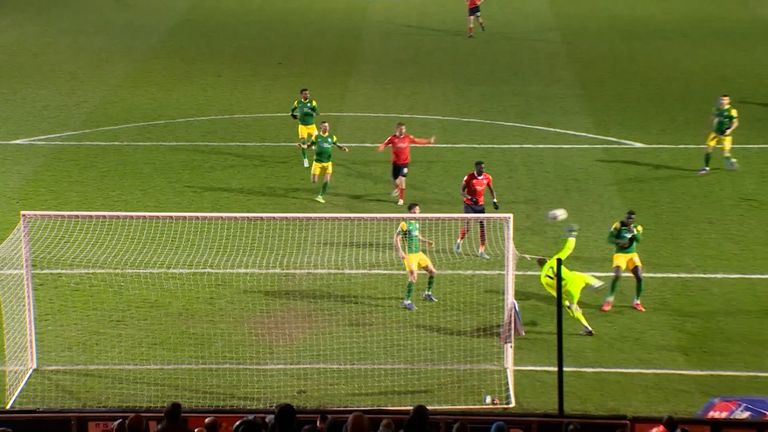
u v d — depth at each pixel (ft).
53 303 61.11
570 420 43.01
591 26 124.88
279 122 94.79
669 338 58.34
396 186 77.05
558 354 46.52
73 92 102.47
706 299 62.80
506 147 88.89
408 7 132.67
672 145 89.04
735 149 87.97
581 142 89.86
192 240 69.87
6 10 130.93
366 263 66.80
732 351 56.95
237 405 51.78
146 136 90.84
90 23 125.70
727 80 106.52
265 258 67.46
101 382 53.72
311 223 72.95
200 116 96.12
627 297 63.16
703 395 52.54
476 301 62.34
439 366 55.52
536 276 65.87
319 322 59.67
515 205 77.10
